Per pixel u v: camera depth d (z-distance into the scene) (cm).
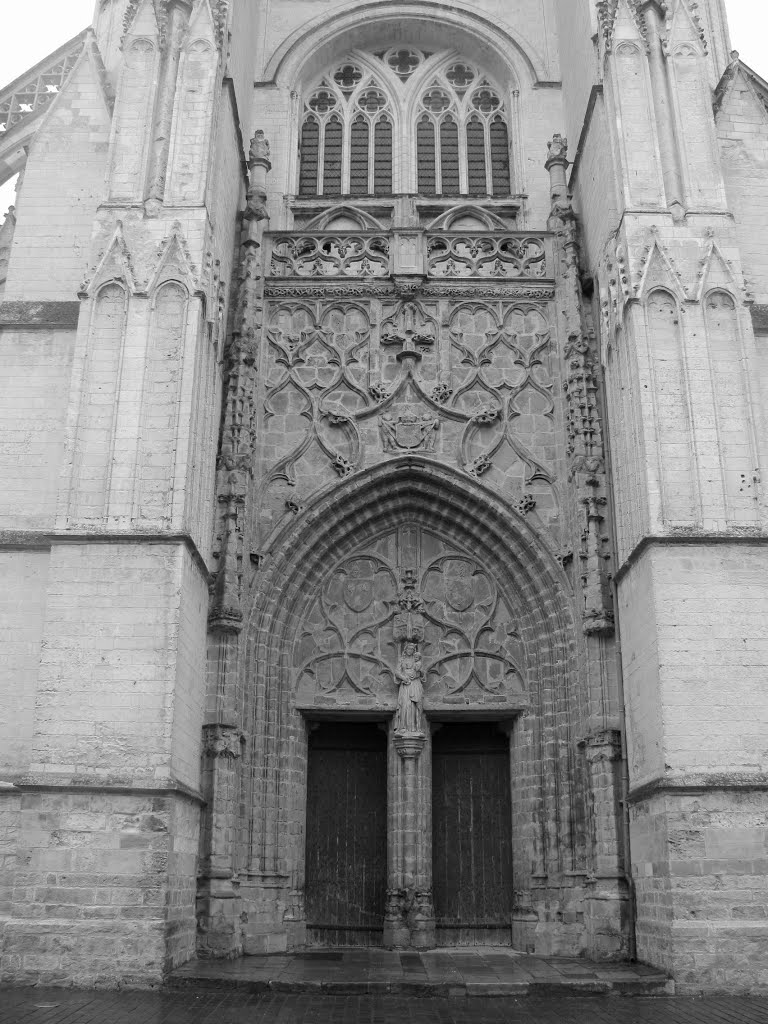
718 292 2114
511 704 2369
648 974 1767
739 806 1778
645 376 2052
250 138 2848
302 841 2323
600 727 2155
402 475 2462
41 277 2342
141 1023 1409
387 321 2594
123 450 1980
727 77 2494
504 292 2616
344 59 3088
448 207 2806
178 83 2284
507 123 3003
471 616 2445
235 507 2291
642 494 2008
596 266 2462
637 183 2214
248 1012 1515
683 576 1906
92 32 2578
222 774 2116
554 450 2486
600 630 2198
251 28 2869
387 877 2308
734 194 2394
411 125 2969
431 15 3034
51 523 2131
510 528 2423
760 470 1991
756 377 2059
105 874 1739
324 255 2648
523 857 2283
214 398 2267
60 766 1800
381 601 2458
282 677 2352
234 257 2566
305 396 2525
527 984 1702
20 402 2214
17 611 2062
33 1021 1409
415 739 2327
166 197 2180
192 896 1956
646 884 1898
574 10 2747
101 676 1845
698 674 1855
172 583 1894
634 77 2314
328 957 2066
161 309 2091
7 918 1833
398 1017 1500
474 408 2523
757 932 1720
